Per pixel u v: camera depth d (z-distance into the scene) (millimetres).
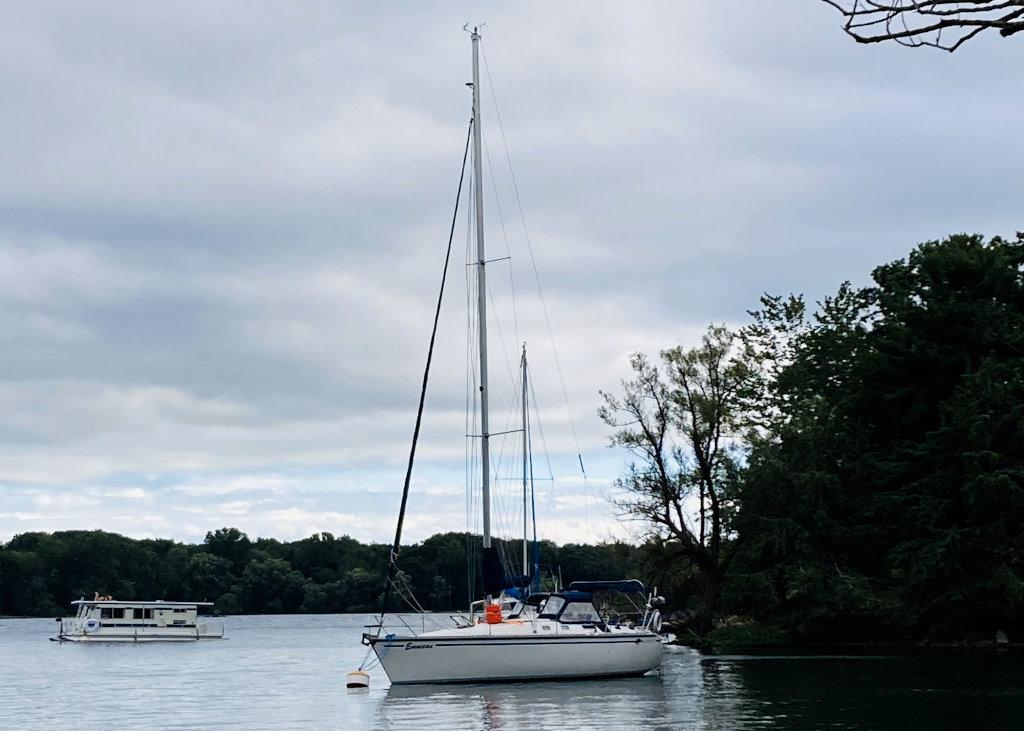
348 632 111812
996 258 53969
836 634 57438
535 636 35906
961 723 25219
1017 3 5582
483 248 40375
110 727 29641
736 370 63188
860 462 56750
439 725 26875
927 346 54312
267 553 173125
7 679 49000
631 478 63188
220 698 37875
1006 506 48188
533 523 52938
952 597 49250
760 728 25203
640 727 25797
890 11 5719
